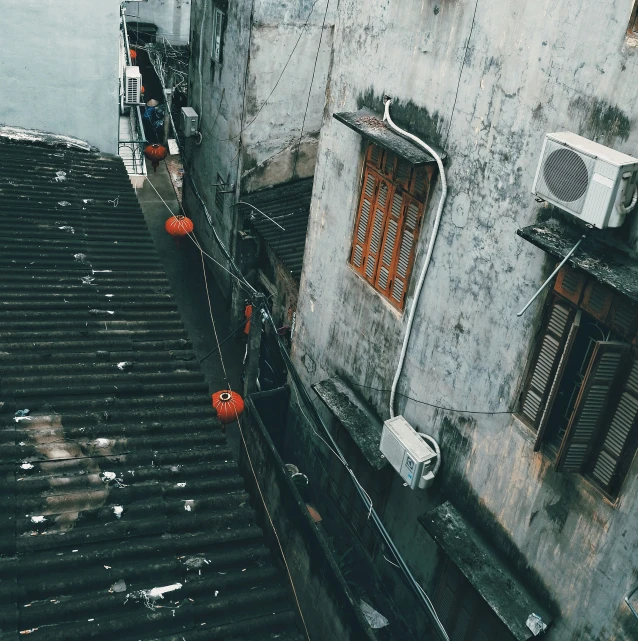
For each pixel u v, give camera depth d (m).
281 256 14.31
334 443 10.37
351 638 8.08
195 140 20.28
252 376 12.16
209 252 20.06
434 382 8.66
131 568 6.44
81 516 6.77
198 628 6.17
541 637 7.42
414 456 8.58
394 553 9.34
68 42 13.05
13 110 13.49
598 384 6.14
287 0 14.92
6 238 10.69
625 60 5.69
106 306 9.72
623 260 6.03
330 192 10.32
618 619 6.46
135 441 7.67
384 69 8.77
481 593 7.60
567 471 6.58
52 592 6.14
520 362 7.23
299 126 16.58
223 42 16.86
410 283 8.85
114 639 5.95
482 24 7.11
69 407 7.95
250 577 6.65
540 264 6.76
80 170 13.15
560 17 6.23
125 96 17.48
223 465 7.66
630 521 6.25
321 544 8.62
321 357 11.34
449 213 7.95
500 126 7.07
